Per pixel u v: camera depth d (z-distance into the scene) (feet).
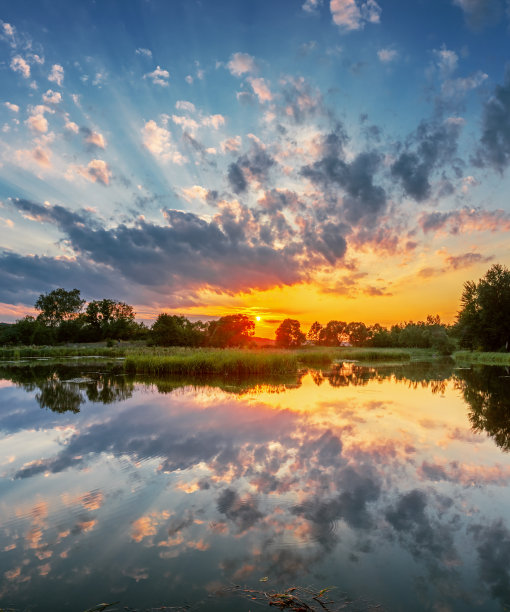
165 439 25.39
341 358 122.01
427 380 61.72
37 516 14.75
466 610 9.66
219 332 213.05
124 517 14.62
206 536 13.25
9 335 222.69
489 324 149.38
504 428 28.55
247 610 9.60
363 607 9.73
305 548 12.50
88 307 265.13
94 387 52.11
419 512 15.03
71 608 9.73
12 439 25.73
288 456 21.83
